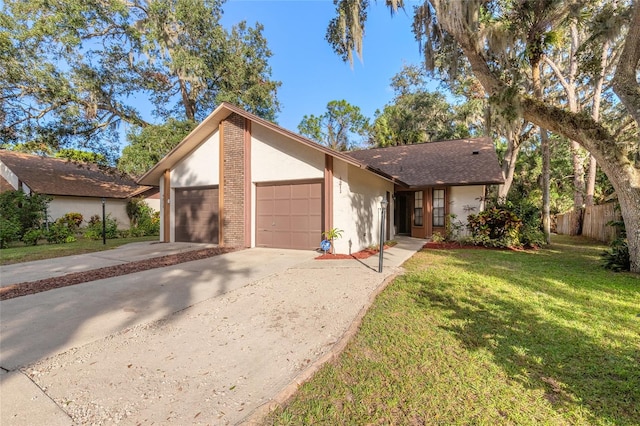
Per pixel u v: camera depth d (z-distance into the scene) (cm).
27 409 232
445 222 1248
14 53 1307
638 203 636
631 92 664
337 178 877
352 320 399
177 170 1177
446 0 746
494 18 880
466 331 358
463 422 215
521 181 2109
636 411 225
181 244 1118
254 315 424
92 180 2092
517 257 839
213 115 1017
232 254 885
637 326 370
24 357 312
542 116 714
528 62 1029
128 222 2125
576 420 217
